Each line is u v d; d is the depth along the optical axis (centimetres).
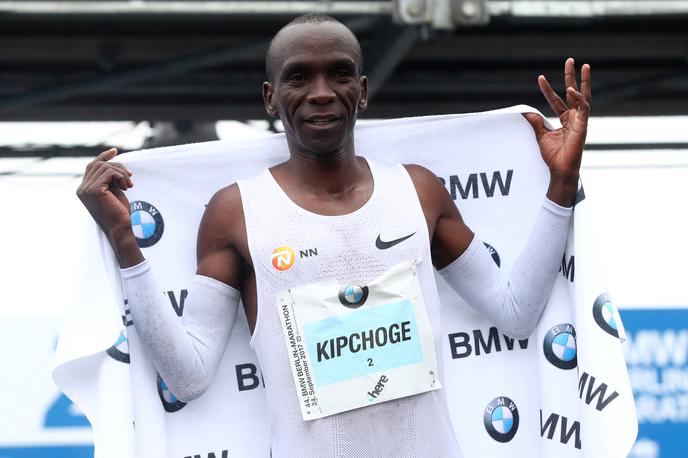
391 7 747
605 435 463
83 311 459
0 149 1009
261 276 448
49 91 862
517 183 505
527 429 497
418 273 451
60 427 780
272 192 459
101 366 463
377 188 457
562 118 479
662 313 802
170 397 484
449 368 500
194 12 754
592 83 962
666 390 796
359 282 444
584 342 471
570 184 473
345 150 456
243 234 455
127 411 460
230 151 497
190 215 495
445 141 507
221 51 825
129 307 450
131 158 493
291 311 443
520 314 480
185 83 914
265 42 820
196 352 455
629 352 796
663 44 898
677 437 792
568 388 486
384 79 844
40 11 742
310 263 445
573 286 480
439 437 447
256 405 489
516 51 898
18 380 778
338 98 442
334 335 442
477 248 480
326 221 448
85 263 462
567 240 484
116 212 446
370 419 440
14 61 898
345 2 749
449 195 481
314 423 439
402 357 443
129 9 745
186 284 492
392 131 506
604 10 757
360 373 441
